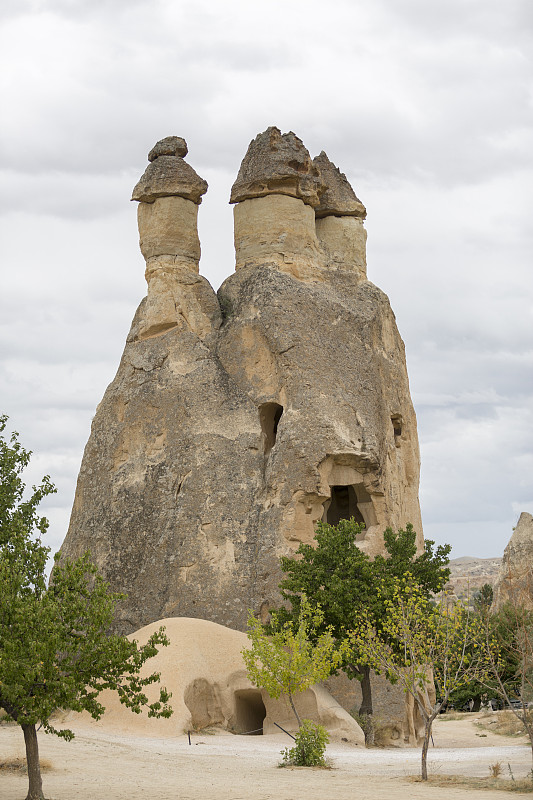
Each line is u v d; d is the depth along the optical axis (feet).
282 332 163.02
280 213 176.45
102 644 70.44
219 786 77.10
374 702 137.49
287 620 123.54
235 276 177.68
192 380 166.61
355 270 182.80
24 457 85.40
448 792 73.67
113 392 173.47
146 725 114.93
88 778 80.94
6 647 66.80
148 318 174.60
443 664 87.51
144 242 180.45
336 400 159.12
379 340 173.88
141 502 161.27
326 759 96.78
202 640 129.08
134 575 156.66
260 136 181.06
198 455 159.94
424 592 124.47
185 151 184.65
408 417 180.75
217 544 153.38
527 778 80.12
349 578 125.08
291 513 151.33
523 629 90.48
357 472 156.35
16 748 96.17
